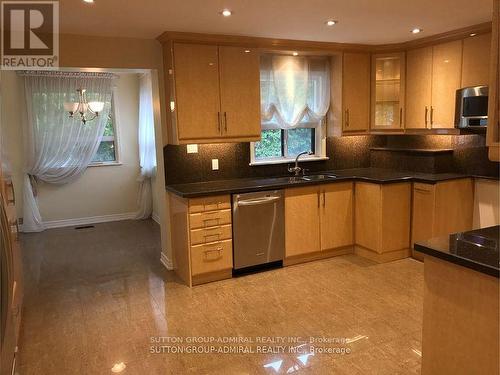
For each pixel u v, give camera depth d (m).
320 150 5.00
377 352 2.65
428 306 1.93
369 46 4.61
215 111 3.97
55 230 6.16
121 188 6.80
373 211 4.31
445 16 3.39
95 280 4.08
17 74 5.84
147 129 6.40
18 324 2.63
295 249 4.29
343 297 3.51
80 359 2.67
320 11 3.15
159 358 2.65
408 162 4.78
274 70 4.50
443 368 1.88
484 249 1.81
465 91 3.84
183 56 3.76
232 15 3.18
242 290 3.72
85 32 3.59
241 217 3.94
